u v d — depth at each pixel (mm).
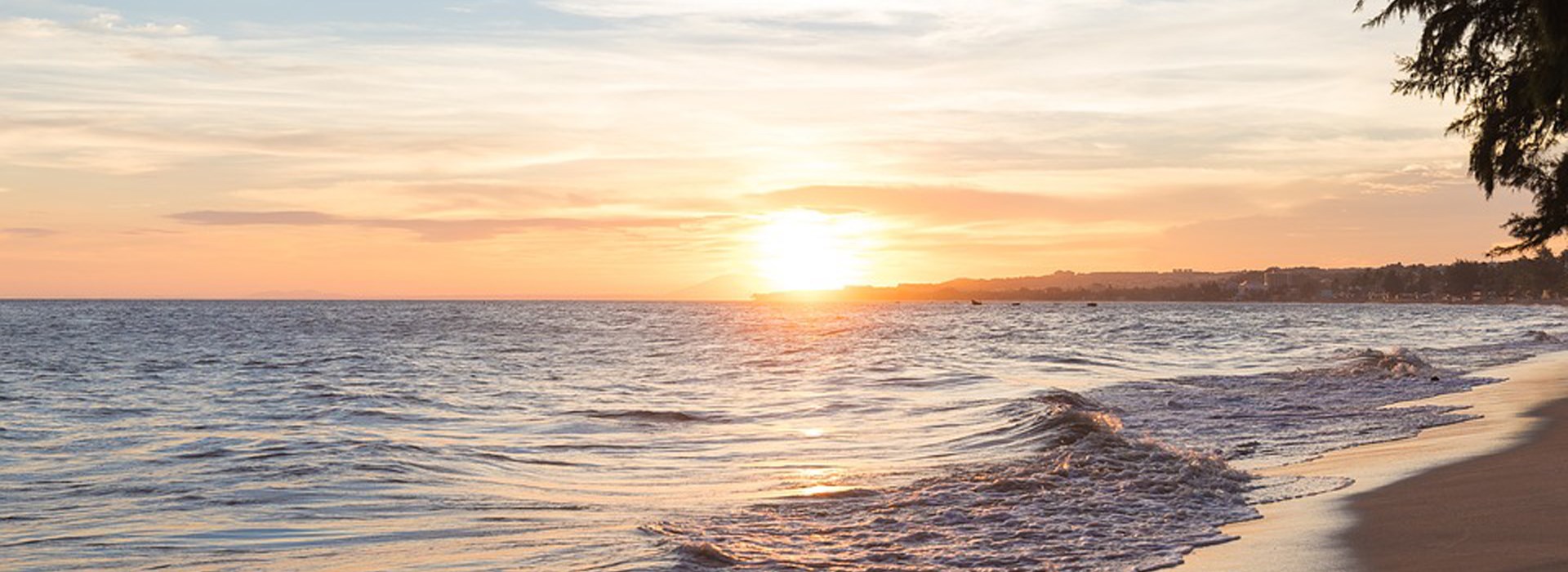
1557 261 46438
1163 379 33812
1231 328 94750
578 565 9969
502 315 153125
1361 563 8883
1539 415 20094
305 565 10320
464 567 10008
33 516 12867
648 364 45562
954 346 60594
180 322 114625
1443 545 9250
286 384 35625
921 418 22906
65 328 93250
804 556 10078
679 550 10242
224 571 10117
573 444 19562
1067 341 67688
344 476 15461
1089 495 12758
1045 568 9461
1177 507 11961
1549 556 8609
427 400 29328
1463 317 147625
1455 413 21828
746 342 66688
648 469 16438
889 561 9875
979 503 12547
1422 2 21375
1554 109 19891
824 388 31969
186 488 14594
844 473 15414
